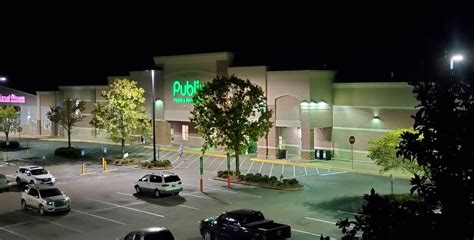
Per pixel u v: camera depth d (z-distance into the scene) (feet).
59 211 94.63
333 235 75.66
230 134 126.31
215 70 183.93
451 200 18.66
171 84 202.28
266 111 130.82
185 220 87.81
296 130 167.22
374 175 130.93
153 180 108.99
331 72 158.30
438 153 19.16
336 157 158.71
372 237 20.26
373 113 148.77
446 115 18.92
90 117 242.17
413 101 139.33
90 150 197.88
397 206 20.71
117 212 95.09
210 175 135.95
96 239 76.95
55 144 220.64
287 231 66.95
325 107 157.99
